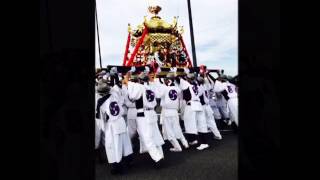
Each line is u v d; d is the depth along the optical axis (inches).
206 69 359.3
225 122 424.5
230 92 353.4
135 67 276.2
